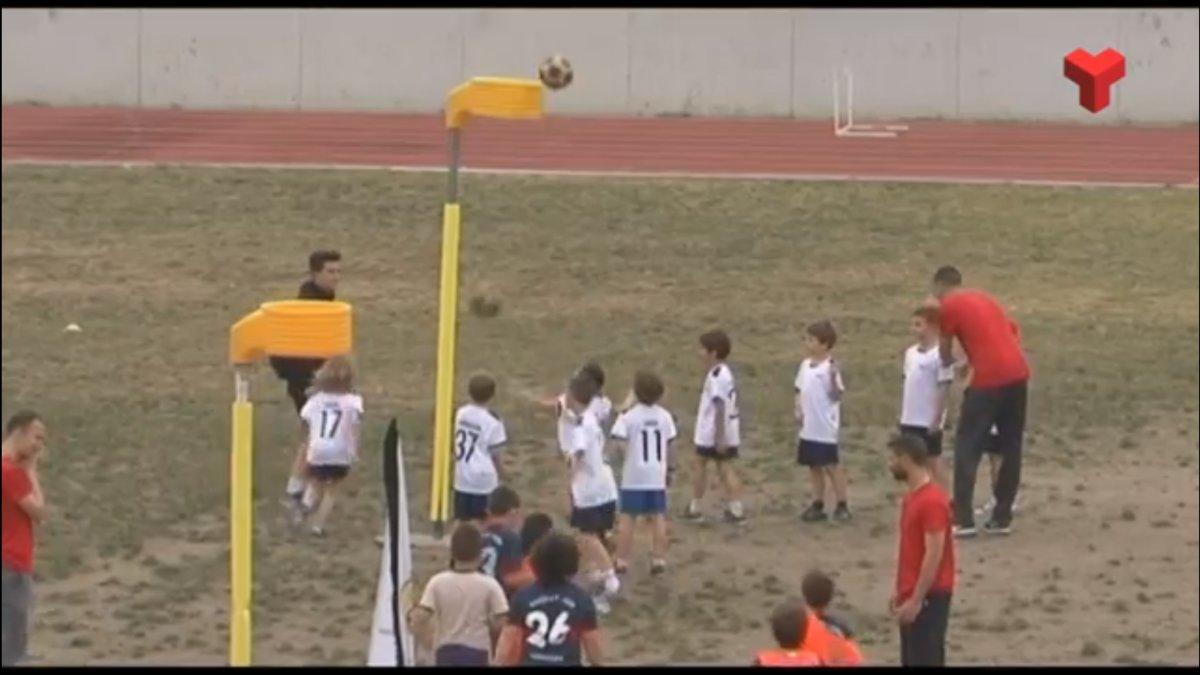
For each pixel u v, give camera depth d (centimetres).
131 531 7369
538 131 19388
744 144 18925
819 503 7669
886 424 9288
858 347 11181
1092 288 13050
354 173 16988
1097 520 7775
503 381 10269
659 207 15550
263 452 8594
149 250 13875
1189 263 13888
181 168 17150
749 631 6350
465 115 7138
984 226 14988
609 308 12244
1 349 10919
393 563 4788
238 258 13675
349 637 6234
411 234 14488
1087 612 6600
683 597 6700
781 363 10744
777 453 8756
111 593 6675
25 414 5597
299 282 13012
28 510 5566
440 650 5003
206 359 10788
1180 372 10606
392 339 11294
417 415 9444
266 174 16875
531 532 5462
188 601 6606
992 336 7425
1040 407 9675
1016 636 6322
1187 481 8419
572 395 6531
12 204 15388
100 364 10606
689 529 7569
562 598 4784
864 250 14100
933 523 5272
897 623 6062
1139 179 17538
